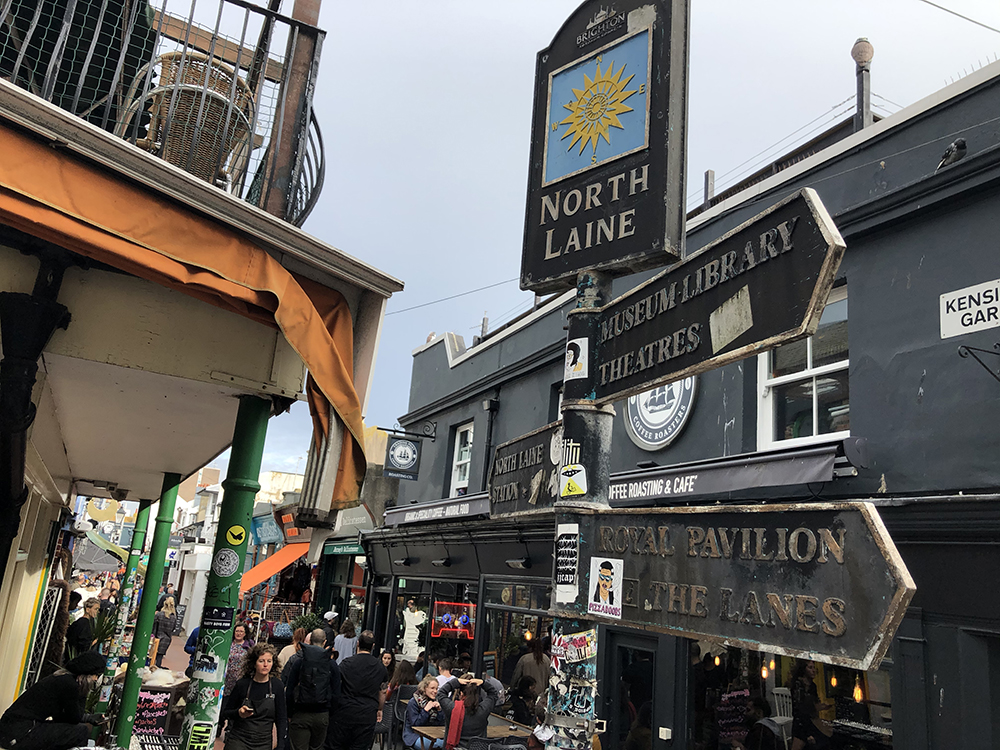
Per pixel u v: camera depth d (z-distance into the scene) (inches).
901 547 201.6
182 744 133.0
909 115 231.5
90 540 679.1
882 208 230.8
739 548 63.1
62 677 168.9
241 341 136.9
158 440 239.8
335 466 119.8
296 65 151.7
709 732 254.1
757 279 68.1
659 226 88.6
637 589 74.3
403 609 513.0
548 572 350.0
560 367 396.8
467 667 393.4
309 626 510.0
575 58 107.7
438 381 539.2
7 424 110.7
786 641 56.8
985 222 206.5
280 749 236.5
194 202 110.0
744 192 289.4
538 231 106.0
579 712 80.5
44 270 115.6
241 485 143.5
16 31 161.5
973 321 203.3
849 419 236.8
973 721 179.5
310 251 122.2
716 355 72.1
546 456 99.4
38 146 99.3
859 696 210.2
